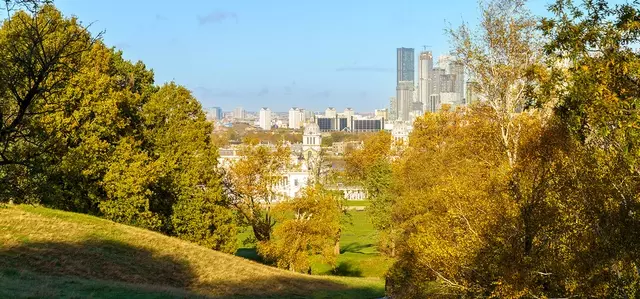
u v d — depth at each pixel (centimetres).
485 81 2609
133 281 3206
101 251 3497
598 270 1532
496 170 2347
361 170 8425
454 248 2239
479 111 2770
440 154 4447
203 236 4656
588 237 1590
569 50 1465
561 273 1727
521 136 2445
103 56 4372
